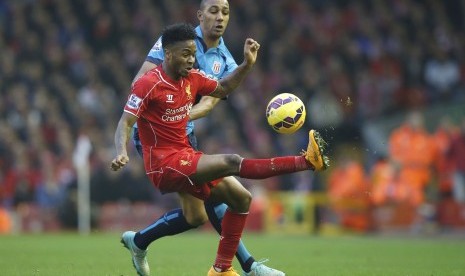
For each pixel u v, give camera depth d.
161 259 34.62
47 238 50.31
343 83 73.19
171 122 23.80
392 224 58.16
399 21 79.00
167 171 23.53
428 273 28.31
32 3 84.38
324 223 59.66
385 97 72.94
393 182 57.81
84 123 72.69
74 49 79.81
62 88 75.56
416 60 75.19
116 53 80.88
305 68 74.44
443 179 57.59
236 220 24.55
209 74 27.78
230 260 24.70
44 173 64.81
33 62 79.56
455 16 80.06
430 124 66.38
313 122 69.75
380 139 66.38
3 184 65.12
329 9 80.69
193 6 82.94
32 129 70.94
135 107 23.33
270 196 61.34
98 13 83.31
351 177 58.03
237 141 68.19
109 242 45.84
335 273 28.48
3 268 29.94
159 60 26.08
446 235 56.00
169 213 25.75
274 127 24.77
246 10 80.75
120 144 23.05
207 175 23.25
